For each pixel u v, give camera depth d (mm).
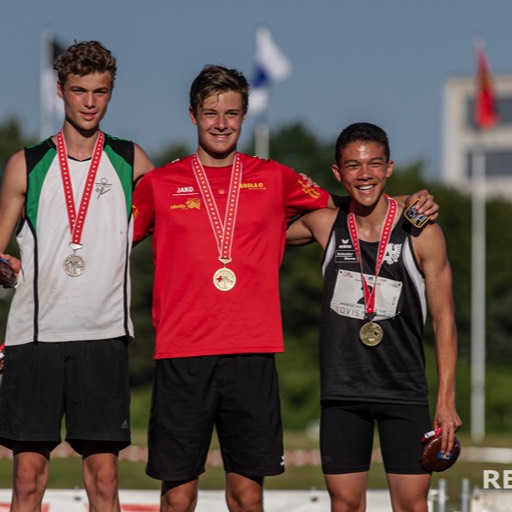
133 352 75562
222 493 13586
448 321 10922
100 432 10570
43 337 10625
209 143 10898
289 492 13719
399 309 10836
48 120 47094
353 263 10977
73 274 10656
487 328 87250
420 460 10781
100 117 10711
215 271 10727
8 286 10750
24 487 10789
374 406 10828
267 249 10906
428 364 61500
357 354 10859
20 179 10789
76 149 10875
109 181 10852
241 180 11008
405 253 10859
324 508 13648
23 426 10609
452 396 10852
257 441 10773
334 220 11195
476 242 64438
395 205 11055
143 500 13516
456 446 10742
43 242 10719
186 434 10734
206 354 10664
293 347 78875
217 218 10852
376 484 23078
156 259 10969
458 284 89812
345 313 10922
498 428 67000
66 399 10688
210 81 10812
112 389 10664
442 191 96000
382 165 10836
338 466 10906
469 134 133875
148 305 76750
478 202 64062
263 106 57188
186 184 10961
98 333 10641
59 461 27781
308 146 109625
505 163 132500
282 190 11109
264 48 56344
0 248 10797
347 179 10875
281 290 84625
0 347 11000
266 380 10812
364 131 10867
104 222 10766
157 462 10820
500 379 69125
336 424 10945
